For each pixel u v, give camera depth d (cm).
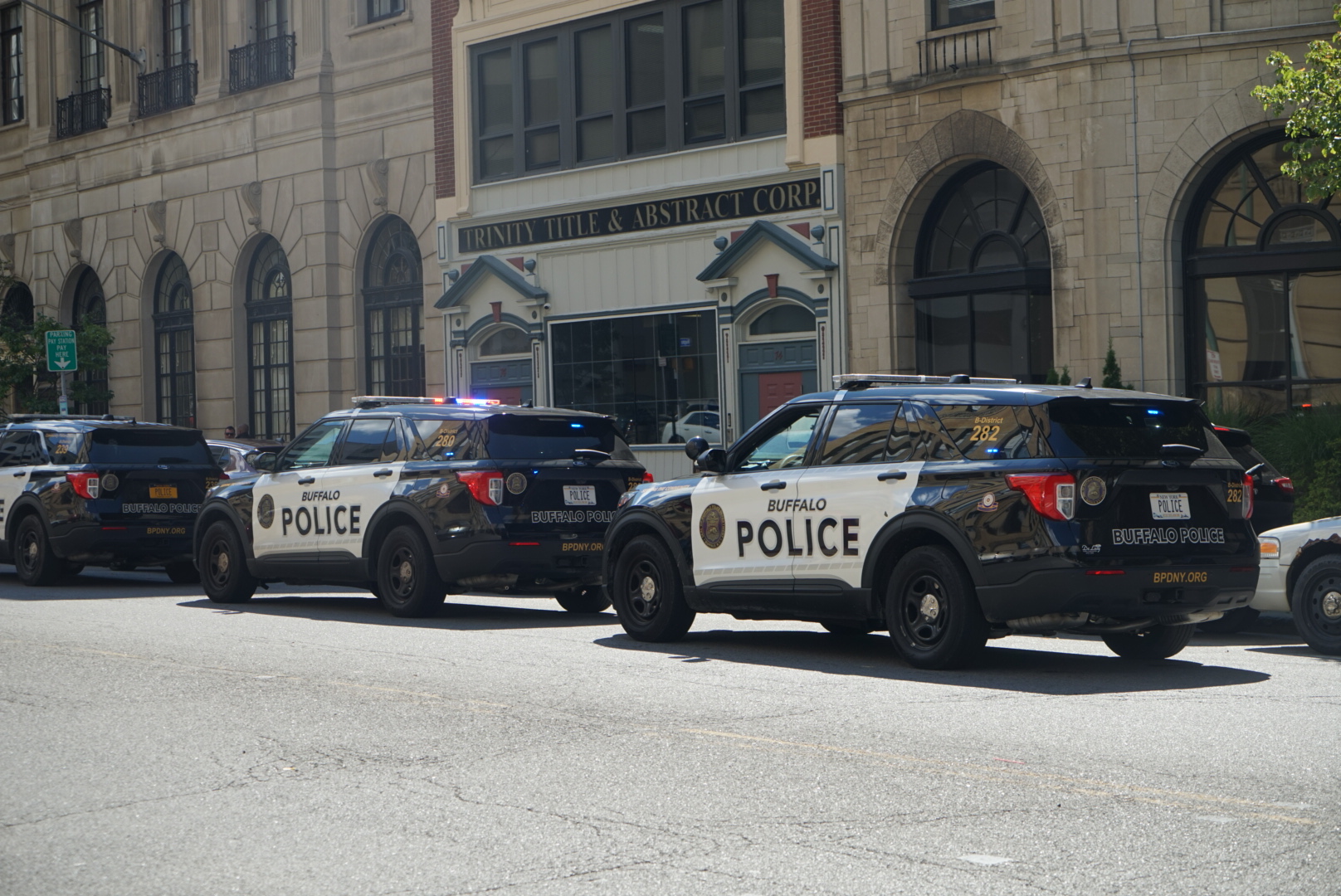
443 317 2719
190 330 3266
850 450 1094
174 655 1150
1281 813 631
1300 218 1886
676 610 1200
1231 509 1023
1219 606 1019
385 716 879
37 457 1884
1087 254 1962
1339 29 1812
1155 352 1934
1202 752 756
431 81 2733
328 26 2917
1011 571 978
